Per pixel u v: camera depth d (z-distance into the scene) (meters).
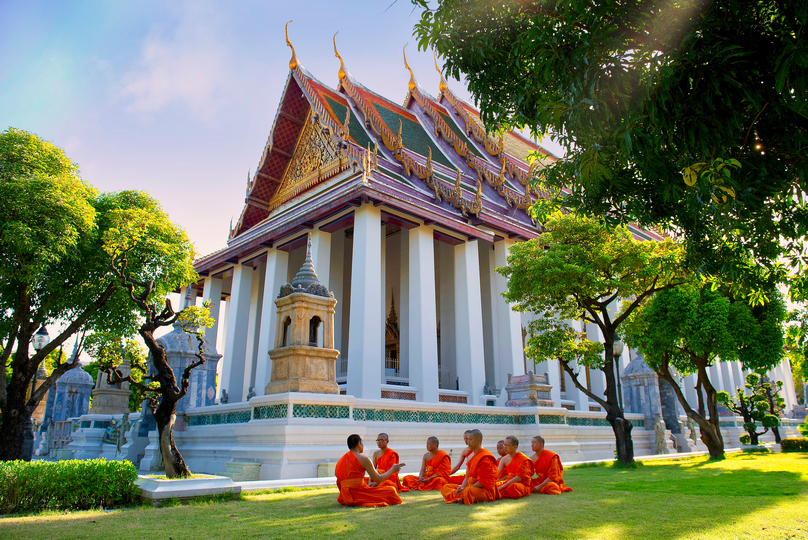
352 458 6.39
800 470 11.03
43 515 5.92
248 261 23.02
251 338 23.86
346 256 25.45
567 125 6.27
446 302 23.12
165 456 7.57
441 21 6.95
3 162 11.91
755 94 5.21
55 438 22.19
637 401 22.72
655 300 16.36
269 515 5.69
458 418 15.20
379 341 16.69
